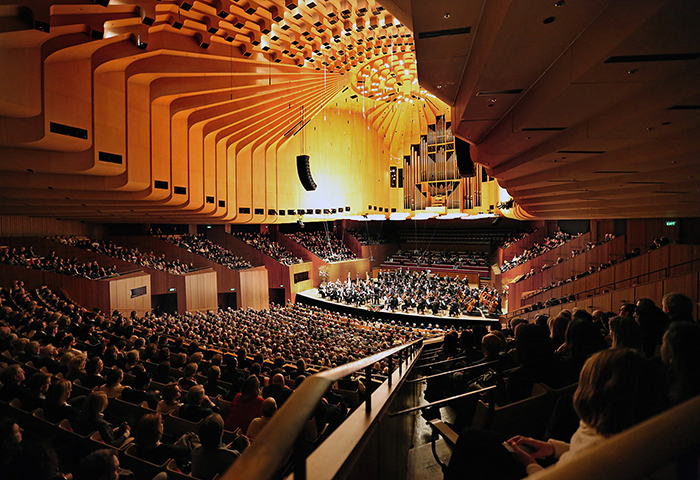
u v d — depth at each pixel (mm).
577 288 17641
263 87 16359
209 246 25516
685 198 11078
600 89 4820
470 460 1880
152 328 12656
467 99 6566
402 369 3750
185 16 10953
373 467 1925
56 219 20375
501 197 25453
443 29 4832
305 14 13320
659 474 493
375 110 30328
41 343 7332
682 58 3938
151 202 14742
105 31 9016
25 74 8070
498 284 27891
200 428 2996
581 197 13281
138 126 12273
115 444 3617
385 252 37844
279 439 824
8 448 2650
